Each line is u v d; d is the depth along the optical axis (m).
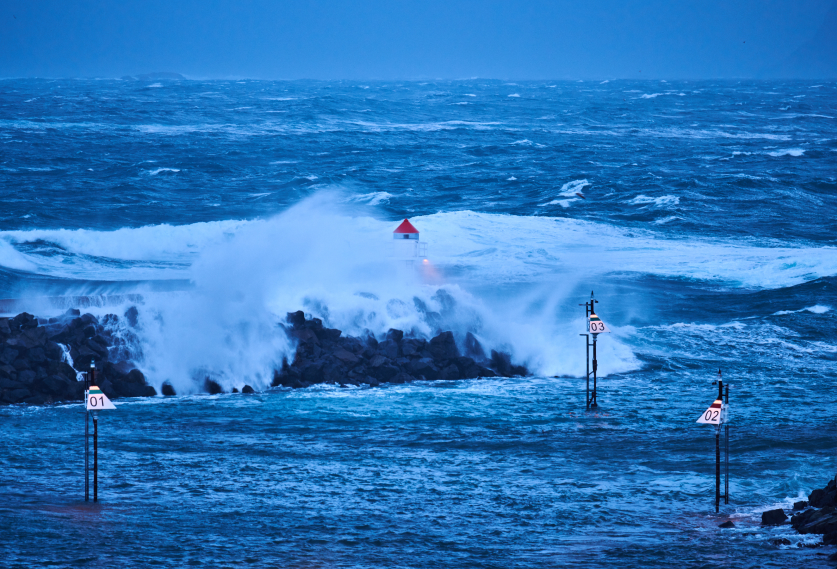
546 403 73.19
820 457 57.69
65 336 75.12
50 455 56.56
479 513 47.03
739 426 65.69
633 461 57.41
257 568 38.56
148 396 74.75
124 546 40.69
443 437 63.09
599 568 39.16
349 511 47.06
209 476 53.03
